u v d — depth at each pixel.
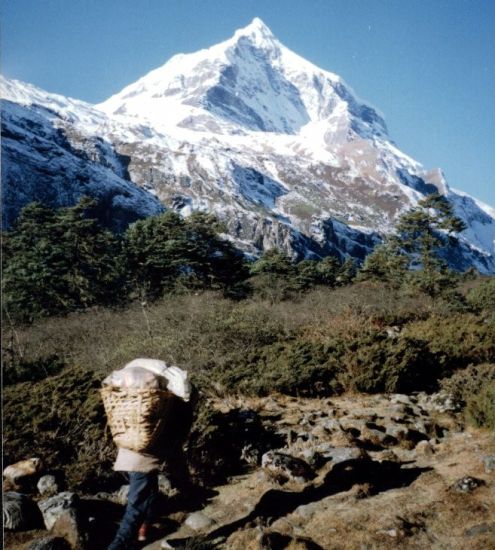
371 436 5.58
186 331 10.35
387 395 7.91
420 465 4.69
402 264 39.12
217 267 33.88
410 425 6.08
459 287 34.62
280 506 3.88
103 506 3.85
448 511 3.61
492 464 4.29
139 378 3.10
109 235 31.33
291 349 9.37
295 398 7.92
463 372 7.87
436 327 12.20
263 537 3.22
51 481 4.04
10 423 4.49
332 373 8.40
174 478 4.17
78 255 27.88
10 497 3.57
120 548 3.02
